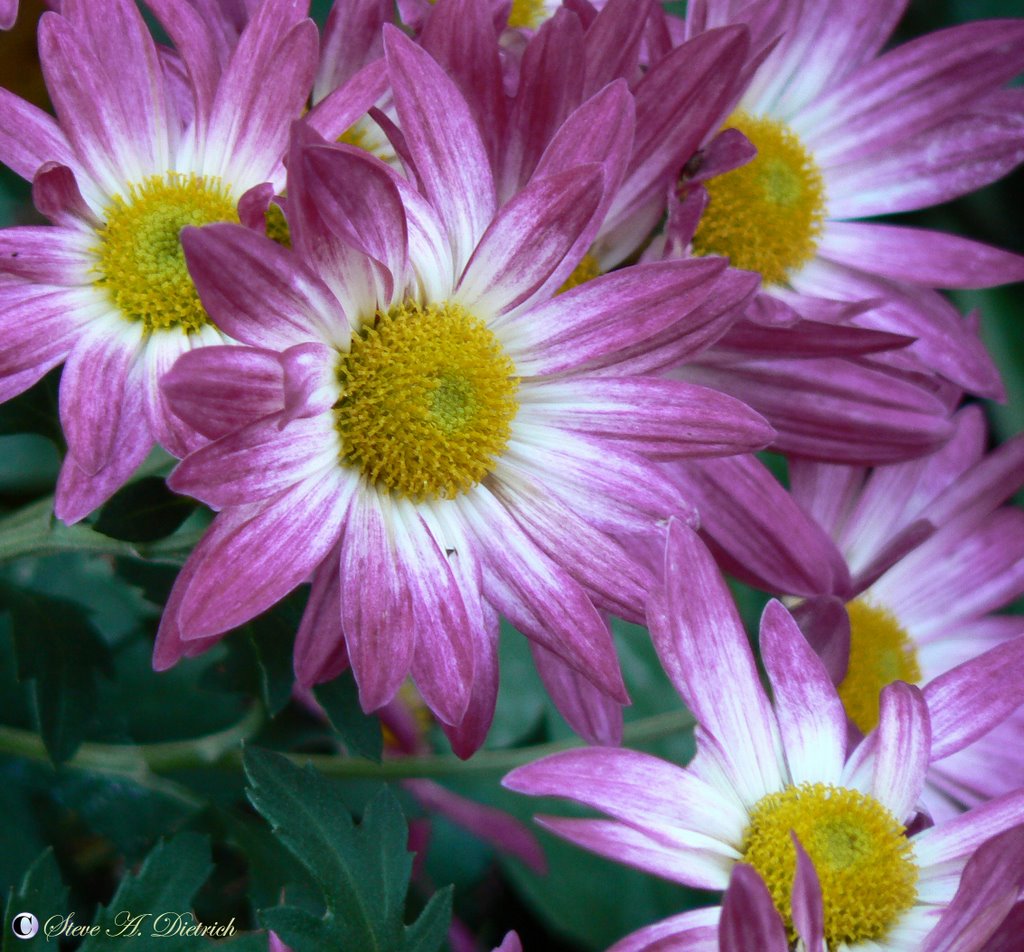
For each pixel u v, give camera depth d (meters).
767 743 0.37
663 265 0.37
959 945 0.35
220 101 0.38
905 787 0.37
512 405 0.38
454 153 0.37
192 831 0.38
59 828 0.41
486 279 0.37
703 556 0.37
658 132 0.39
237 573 0.36
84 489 0.36
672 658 0.37
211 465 0.35
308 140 0.35
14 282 0.37
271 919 0.37
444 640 0.36
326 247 0.36
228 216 0.38
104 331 0.37
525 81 0.38
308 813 0.37
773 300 0.39
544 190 0.37
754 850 0.37
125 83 0.38
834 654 0.38
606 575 0.37
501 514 0.38
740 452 0.38
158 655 0.36
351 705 0.38
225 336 0.37
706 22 0.40
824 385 0.40
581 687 0.39
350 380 0.37
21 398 0.38
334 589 0.37
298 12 0.38
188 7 0.38
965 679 0.38
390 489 0.37
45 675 0.39
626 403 0.38
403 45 0.37
